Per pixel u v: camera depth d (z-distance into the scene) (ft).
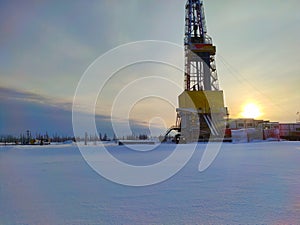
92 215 10.88
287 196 13.44
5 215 11.03
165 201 13.02
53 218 10.57
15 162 34.65
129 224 9.72
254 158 34.63
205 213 10.84
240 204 12.08
